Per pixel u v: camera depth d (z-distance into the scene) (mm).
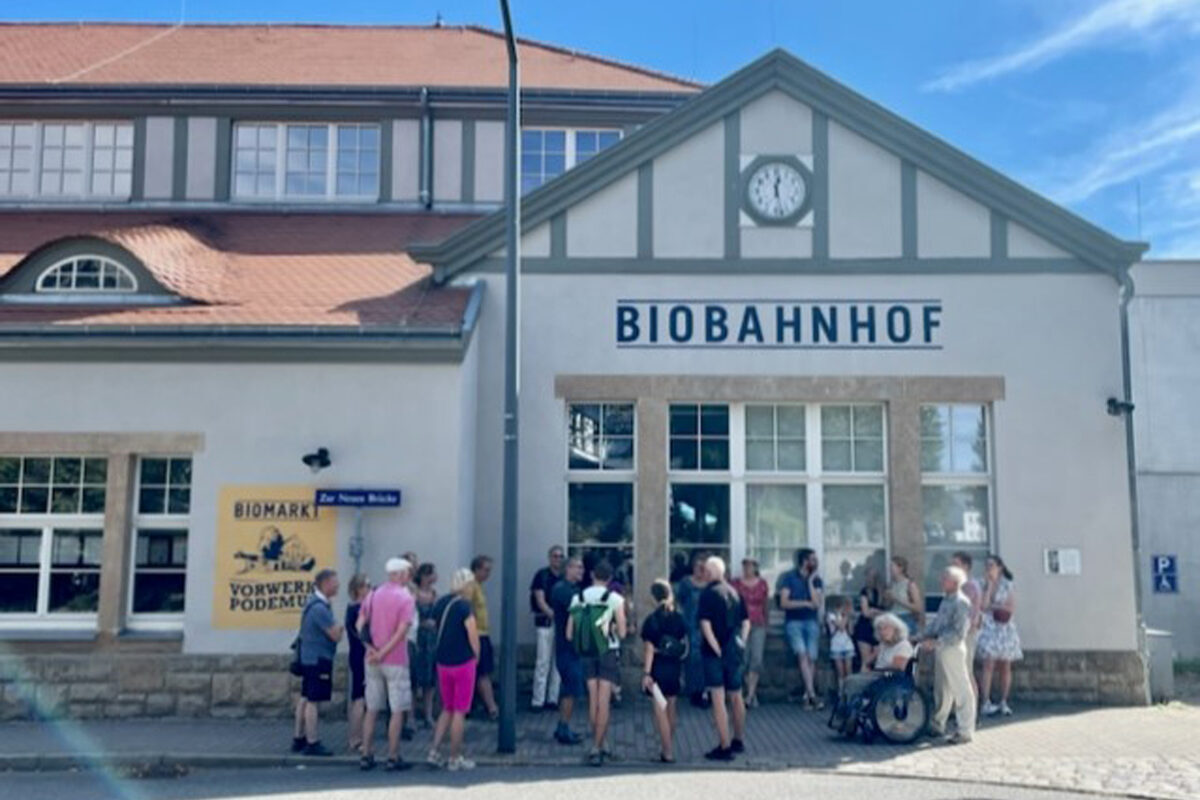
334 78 18734
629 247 14164
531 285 14133
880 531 14023
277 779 9555
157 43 20547
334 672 12289
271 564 12438
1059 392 13883
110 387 12688
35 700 12266
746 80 14273
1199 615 18953
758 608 13070
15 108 17734
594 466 14109
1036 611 13594
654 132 14211
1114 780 9445
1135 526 13680
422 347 12539
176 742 10914
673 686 10211
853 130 14242
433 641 11344
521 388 13984
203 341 12477
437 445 12586
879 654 11344
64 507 12789
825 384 13953
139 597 12703
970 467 14023
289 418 12633
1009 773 9703
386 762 10008
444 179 17906
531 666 13469
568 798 8695
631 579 13945
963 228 14102
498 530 13703
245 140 18000
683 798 8719
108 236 13781
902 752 10555
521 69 19594
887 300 14047
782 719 12250
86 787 9305
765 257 14125
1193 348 19484
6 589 12703
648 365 14023
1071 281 14008
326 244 16203
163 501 12812
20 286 13641
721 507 14062
